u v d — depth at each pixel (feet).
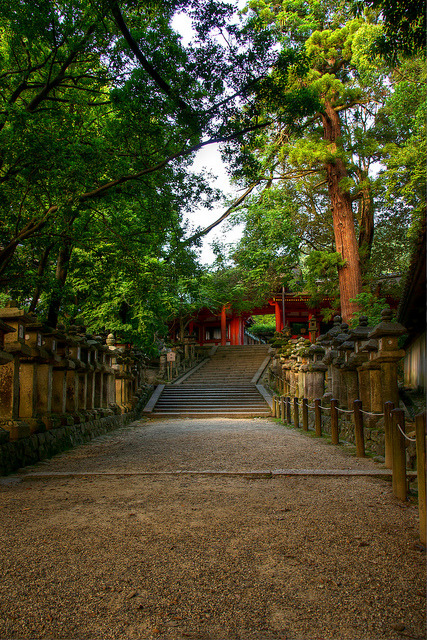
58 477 22.36
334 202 74.90
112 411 52.95
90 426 41.24
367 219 84.07
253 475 21.91
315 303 88.07
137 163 31.86
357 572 10.53
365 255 81.61
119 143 31.65
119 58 29.81
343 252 73.15
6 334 26.91
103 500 17.48
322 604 9.09
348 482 19.99
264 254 81.92
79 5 28.17
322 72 73.92
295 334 146.82
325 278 81.15
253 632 8.13
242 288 95.81
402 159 59.00
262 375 98.27
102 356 49.57
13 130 25.73
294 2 67.26
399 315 42.73
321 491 18.38
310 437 38.17
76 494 18.58
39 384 32.07
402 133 76.33
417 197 61.41
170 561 11.28
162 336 115.55
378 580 10.11
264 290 93.30
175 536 13.11
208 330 157.07
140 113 29.14
